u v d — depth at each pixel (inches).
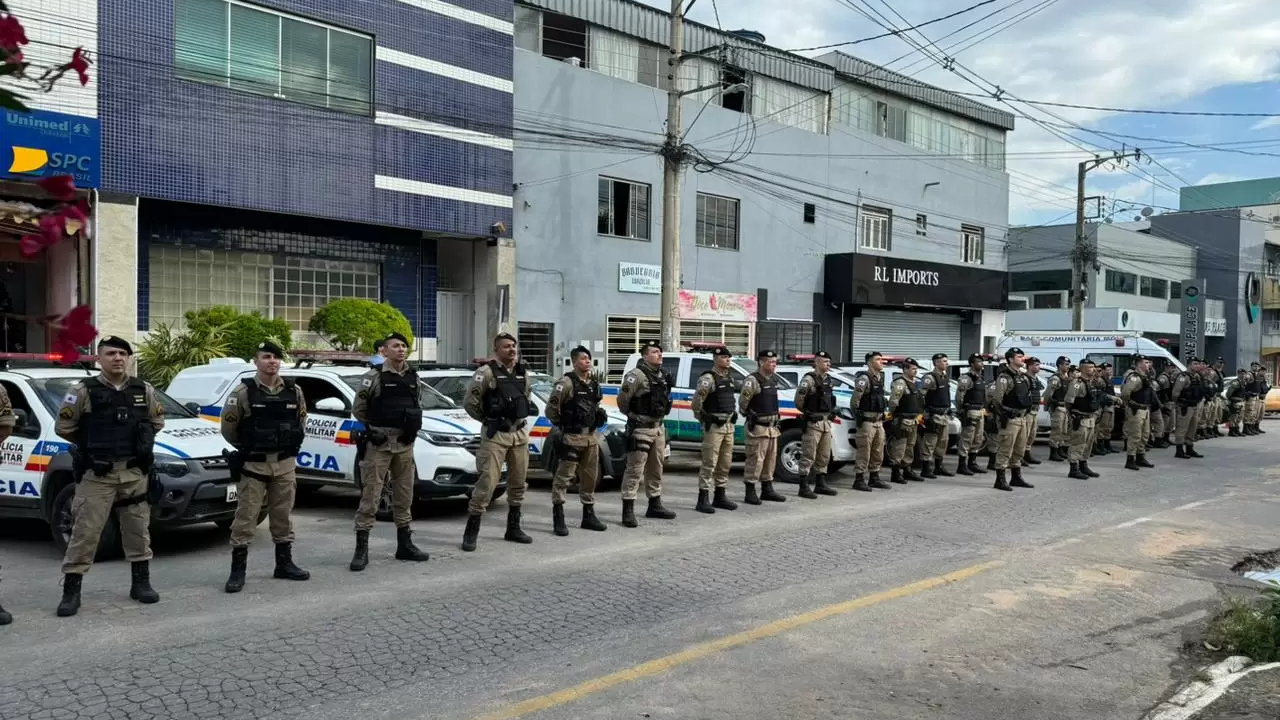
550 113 759.7
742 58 912.9
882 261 1015.0
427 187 678.5
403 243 703.1
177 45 555.5
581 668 200.5
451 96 690.8
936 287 1087.0
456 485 362.3
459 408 399.5
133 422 242.1
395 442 293.0
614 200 812.0
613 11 815.7
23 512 305.6
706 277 882.8
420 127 673.0
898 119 1103.0
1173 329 1753.2
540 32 773.3
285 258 642.2
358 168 639.8
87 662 200.2
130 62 532.1
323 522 373.1
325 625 229.1
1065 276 1705.2
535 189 751.7
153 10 541.6
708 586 271.0
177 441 302.4
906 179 1097.4
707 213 887.1
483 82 709.9
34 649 209.0
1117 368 876.6
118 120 528.4
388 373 294.8
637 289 824.3
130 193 534.9
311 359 442.3
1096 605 259.8
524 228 745.0
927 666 206.1
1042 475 545.6
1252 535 365.4
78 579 237.8
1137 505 433.7
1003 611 250.7
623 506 365.4
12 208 72.3
